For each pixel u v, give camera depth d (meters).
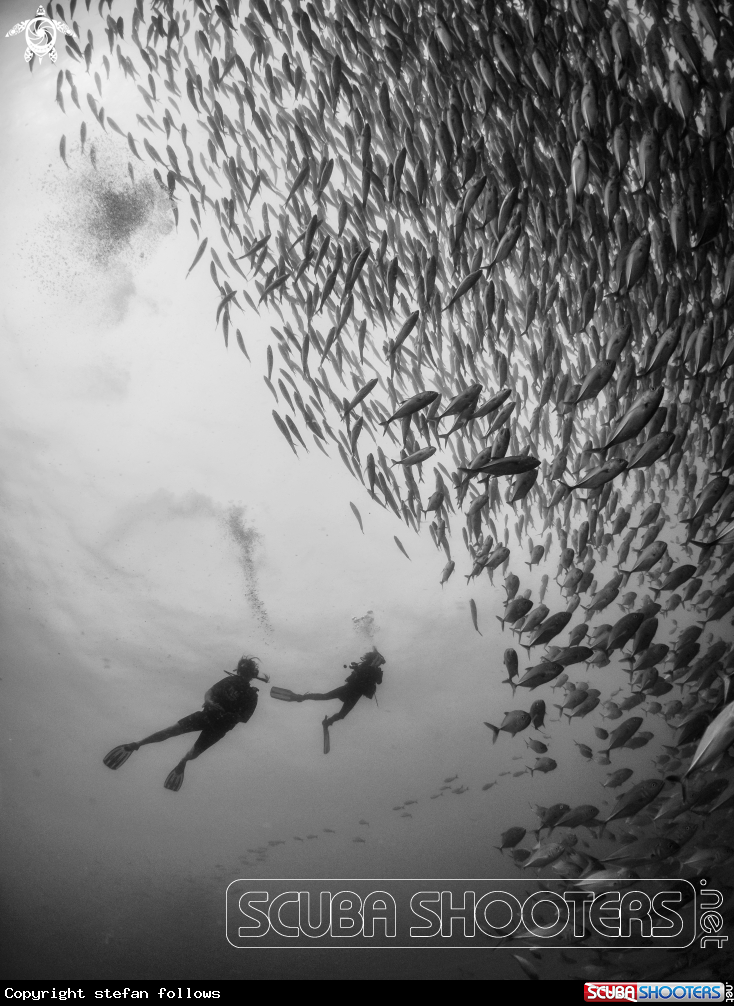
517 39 4.39
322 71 4.56
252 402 11.22
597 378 3.81
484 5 4.43
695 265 4.56
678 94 3.64
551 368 4.65
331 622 11.14
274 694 6.90
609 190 3.59
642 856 3.63
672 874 3.95
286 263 5.35
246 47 7.34
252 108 4.96
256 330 11.12
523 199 4.35
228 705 5.75
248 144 5.93
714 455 4.92
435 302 4.69
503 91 4.39
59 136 9.95
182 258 10.76
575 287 5.00
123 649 11.59
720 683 4.88
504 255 3.70
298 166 5.16
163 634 11.55
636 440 5.30
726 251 4.61
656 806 4.67
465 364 6.22
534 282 5.52
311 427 5.40
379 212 5.23
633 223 4.68
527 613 4.50
